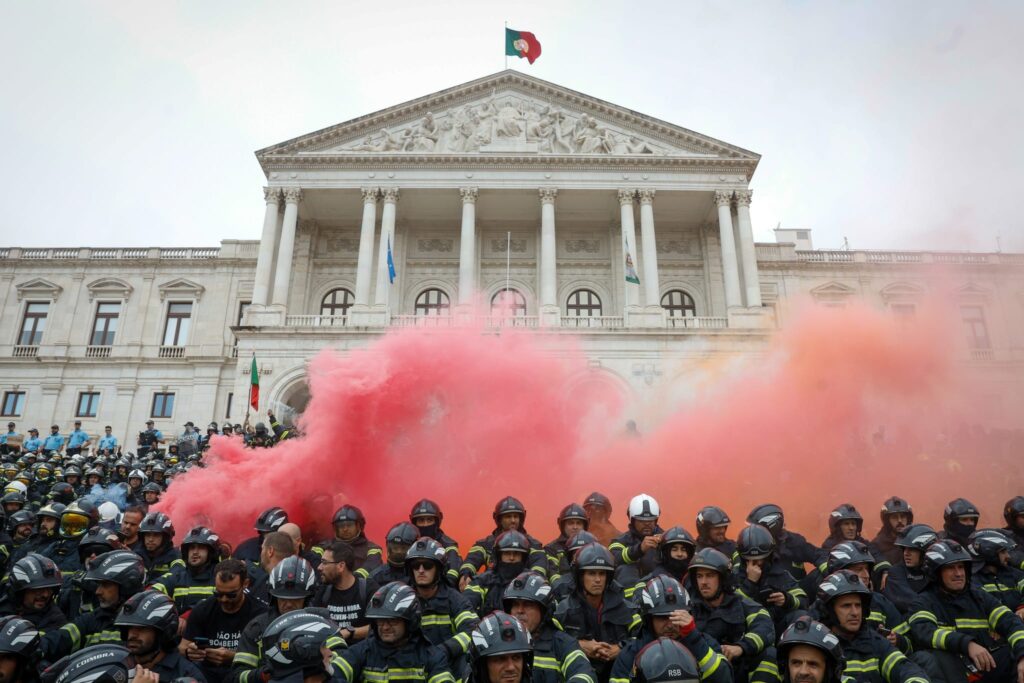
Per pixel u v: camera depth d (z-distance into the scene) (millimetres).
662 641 4762
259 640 5875
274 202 38844
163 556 8648
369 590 7344
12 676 4949
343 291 42500
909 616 6875
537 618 6121
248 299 45656
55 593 6691
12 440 30656
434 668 5824
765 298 45031
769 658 6191
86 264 46438
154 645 5441
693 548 7824
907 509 9266
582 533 7805
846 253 46031
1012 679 6531
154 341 44938
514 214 42219
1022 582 7660
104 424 43125
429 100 40438
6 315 45625
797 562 9133
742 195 39406
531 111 41125
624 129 40781
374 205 38750
